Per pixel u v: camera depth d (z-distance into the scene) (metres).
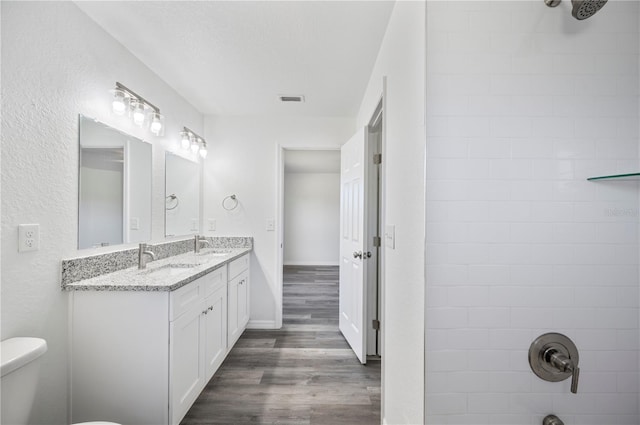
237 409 1.78
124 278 1.64
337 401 1.87
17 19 1.26
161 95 2.40
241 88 2.56
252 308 3.16
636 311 0.98
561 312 0.98
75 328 1.49
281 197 3.23
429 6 0.98
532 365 0.98
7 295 1.23
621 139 0.98
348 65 2.14
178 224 2.69
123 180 1.94
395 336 1.41
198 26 1.72
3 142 1.21
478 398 0.99
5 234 1.22
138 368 1.48
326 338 2.86
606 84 0.98
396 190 1.41
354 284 2.57
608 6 0.99
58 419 1.44
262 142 3.22
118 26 1.72
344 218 2.89
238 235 3.20
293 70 2.23
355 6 1.53
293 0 1.50
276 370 2.24
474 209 0.99
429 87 0.99
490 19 0.98
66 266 1.48
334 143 3.23
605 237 0.98
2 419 1.05
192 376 1.73
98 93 1.71
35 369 1.16
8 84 1.22
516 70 0.99
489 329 0.99
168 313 1.48
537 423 0.99
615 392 0.99
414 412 1.12
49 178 1.41
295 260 6.94
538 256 0.98
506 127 0.98
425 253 0.99
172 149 2.58
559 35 0.99
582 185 0.98
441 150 0.99
